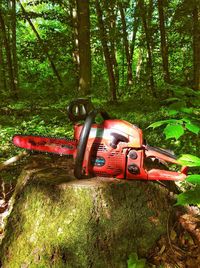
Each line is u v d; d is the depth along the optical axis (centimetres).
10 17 422
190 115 70
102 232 86
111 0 351
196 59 331
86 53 273
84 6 268
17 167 148
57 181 91
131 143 85
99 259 85
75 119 92
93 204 86
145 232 89
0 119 248
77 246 85
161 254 88
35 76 505
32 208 93
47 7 620
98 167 89
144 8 381
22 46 430
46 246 87
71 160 109
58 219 88
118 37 377
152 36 418
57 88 423
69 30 432
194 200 62
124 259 86
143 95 383
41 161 109
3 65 457
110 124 86
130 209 88
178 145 164
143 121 236
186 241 91
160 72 445
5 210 120
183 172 89
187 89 73
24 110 291
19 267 89
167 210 93
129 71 466
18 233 94
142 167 87
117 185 87
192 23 343
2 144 173
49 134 192
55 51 417
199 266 87
